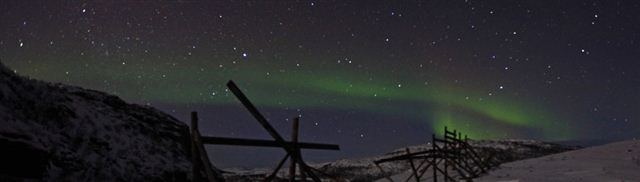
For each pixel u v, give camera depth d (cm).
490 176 1833
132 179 953
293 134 578
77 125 1004
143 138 1218
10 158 700
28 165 726
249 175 2412
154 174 1037
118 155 1009
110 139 1059
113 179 894
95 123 1091
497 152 3019
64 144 882
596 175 1539
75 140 932
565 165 1905
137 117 1407
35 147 763
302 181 571
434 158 1617
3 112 806
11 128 765
